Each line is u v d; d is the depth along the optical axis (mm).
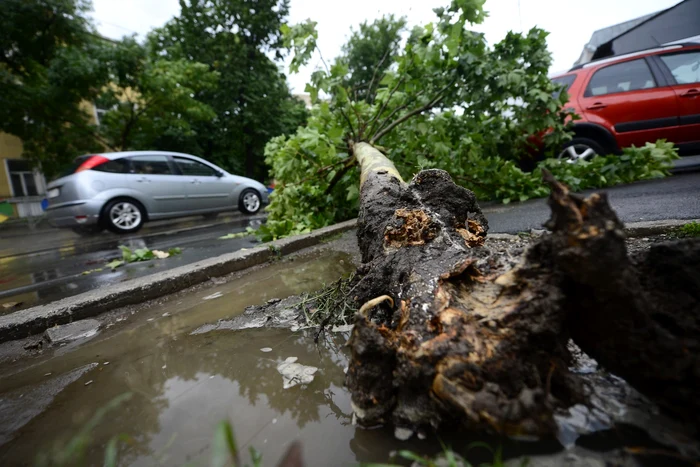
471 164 4945
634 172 4770
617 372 948
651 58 5172
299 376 1432
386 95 4957
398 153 4855
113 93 11602
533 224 3270
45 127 11836
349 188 4660
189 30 16609
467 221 1862
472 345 974
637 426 907
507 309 999
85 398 1403
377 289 1585
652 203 3484
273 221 4629
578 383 959
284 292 2455
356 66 20828
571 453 862
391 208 2002
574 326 977
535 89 4312
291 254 3602
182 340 1862
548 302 929
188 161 7555
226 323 2031
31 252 5648
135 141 13359
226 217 8719
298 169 4930
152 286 2566
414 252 1534
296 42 4422
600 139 5320
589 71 5527
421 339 1079
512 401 854
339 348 1638
